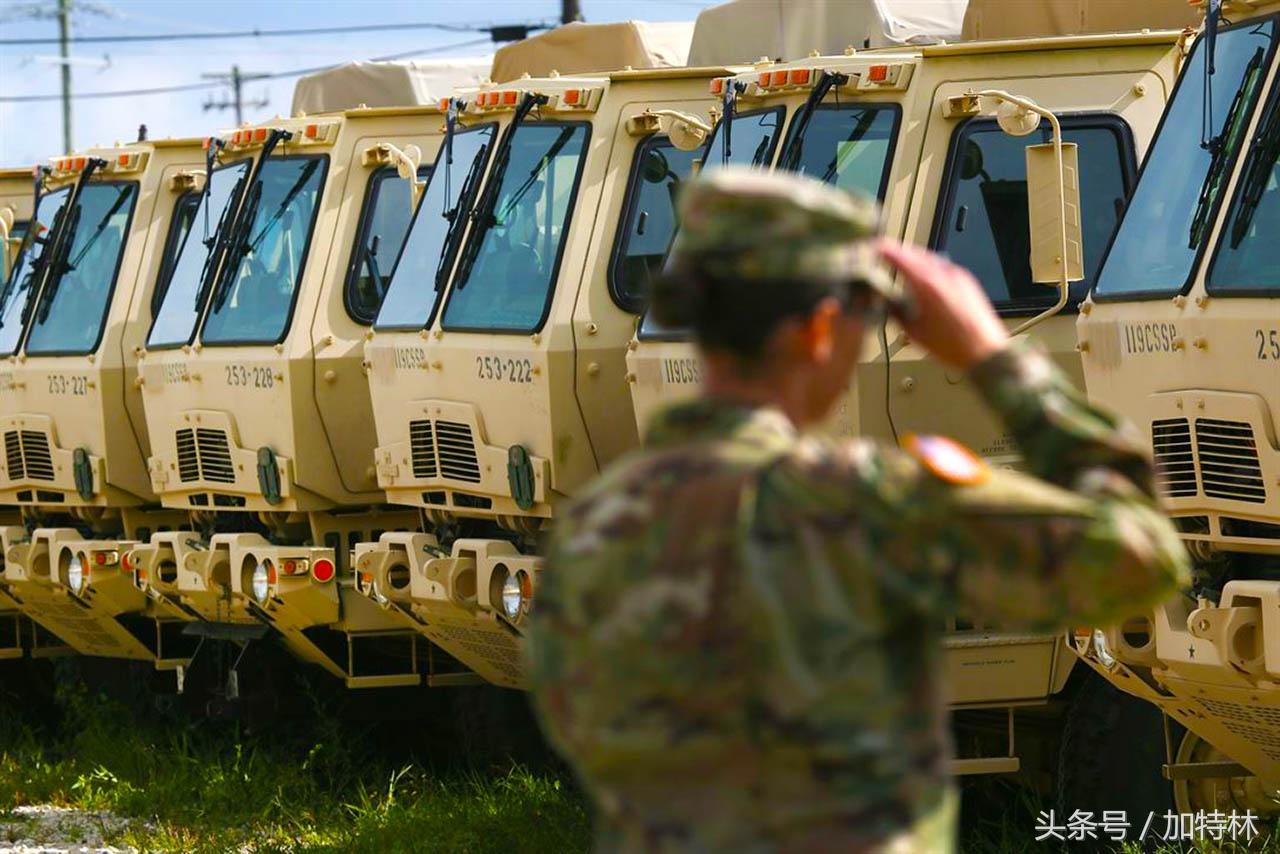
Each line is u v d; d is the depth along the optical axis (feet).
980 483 24.29
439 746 122.72
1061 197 68.18
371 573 105.81
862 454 24.61
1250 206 60.80
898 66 82.07
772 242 24.73
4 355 136.15
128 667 140.46
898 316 26.43
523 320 96.84
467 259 101.14
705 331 25.11
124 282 130.41
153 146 132.57
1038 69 81.56
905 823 24.12
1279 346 57.77
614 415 95.91
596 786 25.02
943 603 24.23
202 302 118.73
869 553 24.06
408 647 116.67
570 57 122.31
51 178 138.41
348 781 112.98
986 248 80.28
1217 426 60.23
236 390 115.55
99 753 125.29
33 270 136.26
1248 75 63.52
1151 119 81.71
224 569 116.57
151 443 123.44
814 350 25.09
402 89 135.85
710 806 24.09
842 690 23.94
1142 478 25.58
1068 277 68.54
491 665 104.58
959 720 83.41
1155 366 63.05
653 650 24.12
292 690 122.11
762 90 86.22
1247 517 59.41
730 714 23.99
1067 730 75.87
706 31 113.09
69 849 99.35
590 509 25.17
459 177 104.12
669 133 92.84
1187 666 61.00
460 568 99.04
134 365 129.59
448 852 89.97
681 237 25.40
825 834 23.90
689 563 24.20
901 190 80.43
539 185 99.50
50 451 132.87
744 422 24.91
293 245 115.85
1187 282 61.87
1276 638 57.62
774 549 24.07
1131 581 24.07
